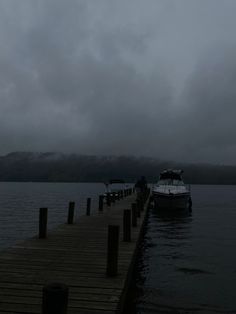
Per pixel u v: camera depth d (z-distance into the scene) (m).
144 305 9.17
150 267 13.24
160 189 33.97
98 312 6.20
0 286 7.38
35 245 11.86
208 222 29.64
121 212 22.94
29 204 60.81
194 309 8.93
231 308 9.02
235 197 96.06
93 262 9.59
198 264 13.74
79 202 66.00
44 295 4.50
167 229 24.70
